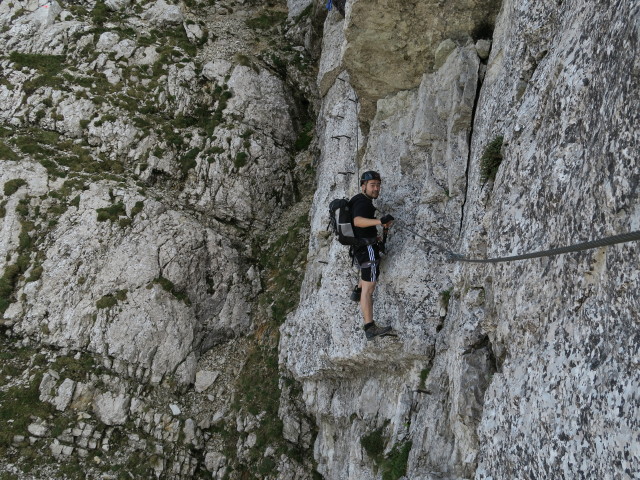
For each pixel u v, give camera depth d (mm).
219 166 18484
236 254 17375
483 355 6227
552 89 5320
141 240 16094
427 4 8992
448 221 8562
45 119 18156
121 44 20297
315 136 19938
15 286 15094
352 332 9633
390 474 8188
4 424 13117
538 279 4859
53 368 14117
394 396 9297
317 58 22469
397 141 10031
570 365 4109
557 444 4078
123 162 17969
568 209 4496
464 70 8672
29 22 20344
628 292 3547
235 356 15844
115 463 13250
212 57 21250
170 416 14273
